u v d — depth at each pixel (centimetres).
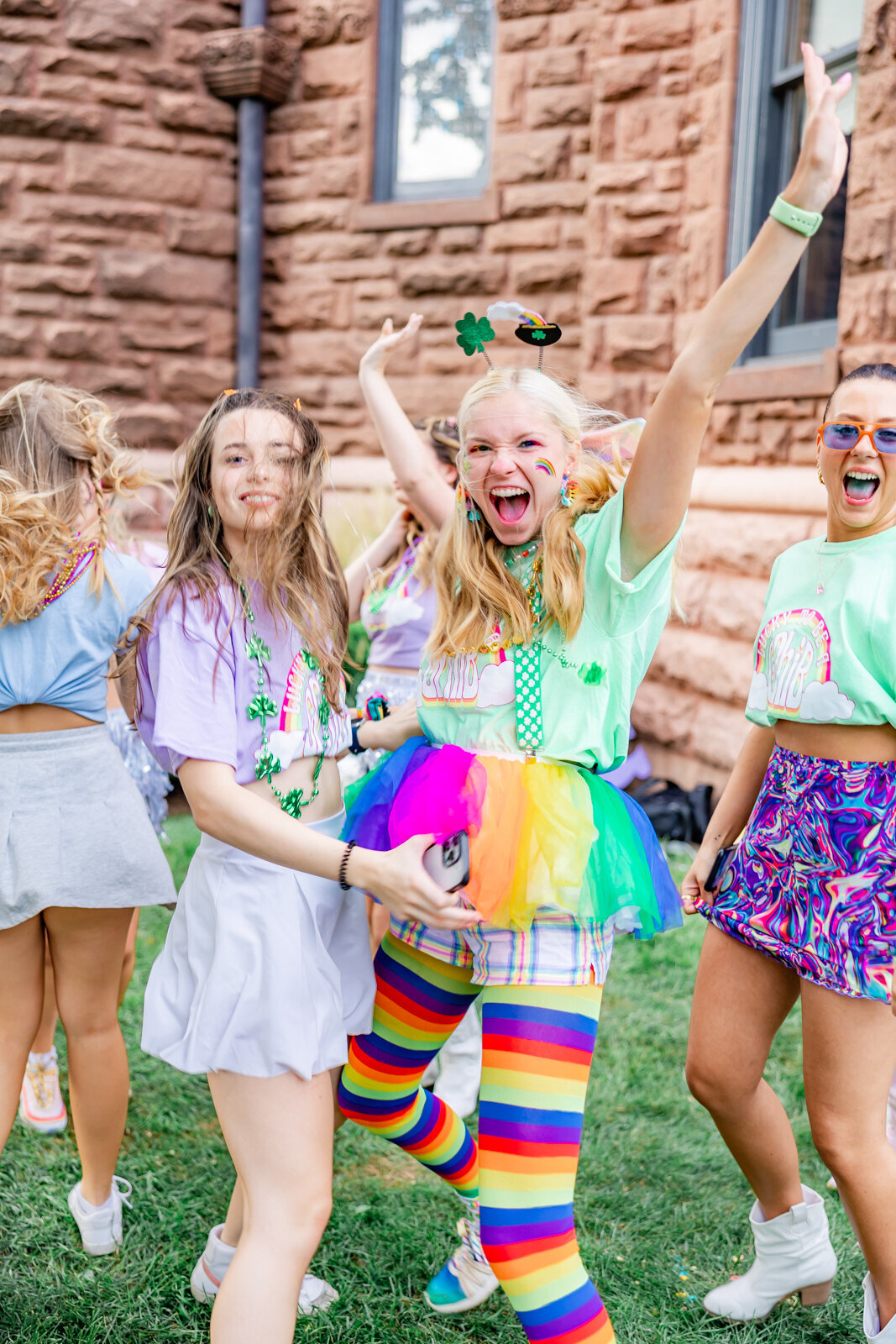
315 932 201
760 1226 242
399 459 282
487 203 711
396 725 233
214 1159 307
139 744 321
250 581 205
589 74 684
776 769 228
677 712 639
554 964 194
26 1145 310
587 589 199
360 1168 309
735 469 610
